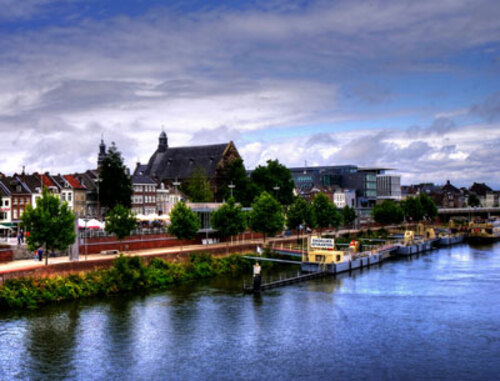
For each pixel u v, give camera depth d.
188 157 192.62
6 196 130.00
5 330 60.34
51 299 71.62
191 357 53.94
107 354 54.28
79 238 92.69
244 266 102.94
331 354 55.09
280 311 70.56
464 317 67.94
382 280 93.50
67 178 144.25
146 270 84.94
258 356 54.41
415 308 72.31
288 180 170.00
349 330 62.69
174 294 79.12
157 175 193.75
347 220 174.75
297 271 102.81
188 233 101.81
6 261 81.69
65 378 48.62
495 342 58.59
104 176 135.75
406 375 50.06
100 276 79.19
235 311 70.19
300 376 49.75
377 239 149.25
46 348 55.47
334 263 100.00
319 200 148.25
